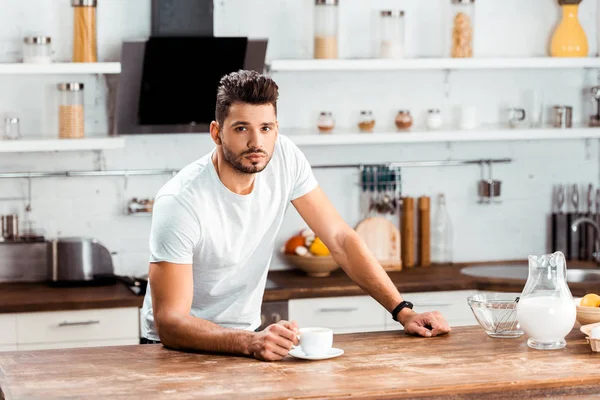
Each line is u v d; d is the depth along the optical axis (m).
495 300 3.33
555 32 5.65
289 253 5.32
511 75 5.77
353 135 5.19
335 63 5.17
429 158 5.70
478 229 5.81
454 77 5.70
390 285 3.46
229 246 3.31
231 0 5.34
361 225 5.50
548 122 5.84
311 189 3.55
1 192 5.19
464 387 2.63
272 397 2.54
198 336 3.03
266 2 5.39
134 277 5.09
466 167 5.76
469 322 5.07
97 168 5.29
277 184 3.41
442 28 5.62
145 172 5.31
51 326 4.65
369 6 5.52
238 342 2.98
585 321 3.29
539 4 5.75
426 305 5.02
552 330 3.03
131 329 4.73
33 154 5.21
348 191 5.59
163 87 5.00
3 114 5.15
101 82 5.25
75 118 5.00
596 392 2.72
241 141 3.01
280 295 4.83
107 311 4.71
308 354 2.96
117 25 5.22
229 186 3.24
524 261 5.80
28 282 5.23
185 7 5.01
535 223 5.88
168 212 3.17
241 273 3.45
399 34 5.33
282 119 5.50
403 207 5.56
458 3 5.40
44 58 4.94
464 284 5.05
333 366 2.86
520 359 2.92
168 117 5.09
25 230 5.22
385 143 5.64
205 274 3.38
